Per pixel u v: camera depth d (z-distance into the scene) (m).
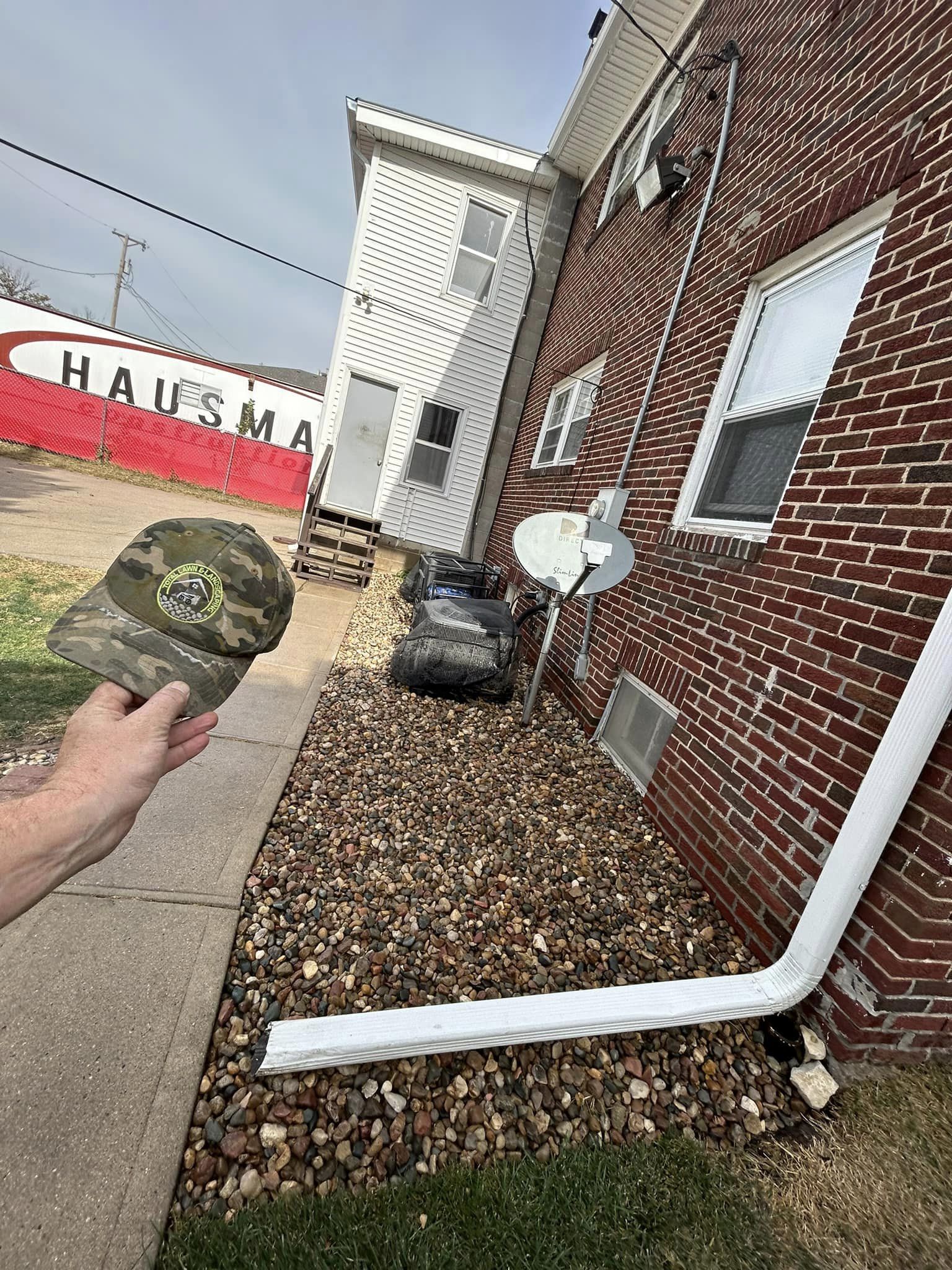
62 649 0.77
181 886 2.05
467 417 8.68
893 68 2.28
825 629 2.09
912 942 1.60
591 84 6.12
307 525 7.66
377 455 8.73
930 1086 1.72
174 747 0.79
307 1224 1.22
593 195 7.23
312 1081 1.51
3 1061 1.41
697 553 3.01
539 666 3.81
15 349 14.23
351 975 1.83
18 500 8.38
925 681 1.55
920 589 1.74
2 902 0.57
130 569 0.86
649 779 3.20
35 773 0.76
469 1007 1.62
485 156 7.57
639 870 2.56
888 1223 1.37
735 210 3.36
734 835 2.36
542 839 2.68
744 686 2.48
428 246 8.09
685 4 4.79
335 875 2.25
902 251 2.04
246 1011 1.67
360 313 8.17
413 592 7.02
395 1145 1.40
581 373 6.05
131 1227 1.17
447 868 2.40
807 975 1.75
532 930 2.14
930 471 1.78
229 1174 1.30
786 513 2.41
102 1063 1.45
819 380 2.57
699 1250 1.28
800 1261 1.28
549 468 6.39
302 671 4.27
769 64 3.27
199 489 14.97
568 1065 1.66
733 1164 1.47
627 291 4.99
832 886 1.71
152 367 15.27
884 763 1.62
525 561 3.56
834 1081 1.69
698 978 2.03
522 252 8.27
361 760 3.13
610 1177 1.40
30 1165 1.23
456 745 3.48
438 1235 1.24
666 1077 1.68
